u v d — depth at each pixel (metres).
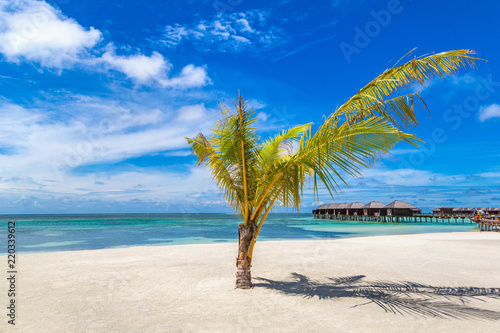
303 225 44.94
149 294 5.09
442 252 10.17
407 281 5.90
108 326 3.60
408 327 3.47
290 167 5.17
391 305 4.34
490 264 7.81
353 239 15.66
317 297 4.80
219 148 5.81
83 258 9.16
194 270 7.21
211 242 18.42
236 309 4.21
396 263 8.04
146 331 3.44
